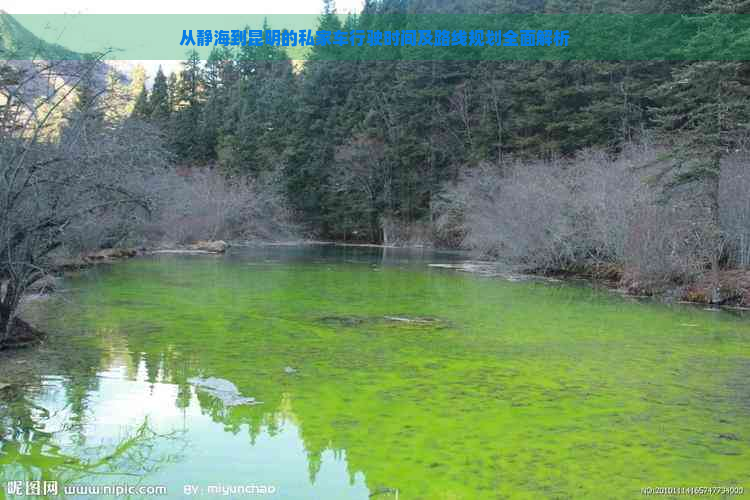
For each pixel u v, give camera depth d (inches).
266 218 1989.4
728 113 719.7
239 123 2265.0
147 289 673.0
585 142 1411.2
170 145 2110.0
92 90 463.5
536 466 230.4
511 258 1027.3
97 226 709.3
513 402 307.3
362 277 881.5
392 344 436.1
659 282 732.0
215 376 340.8
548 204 940.6
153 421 270.7
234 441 251.0
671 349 433.4
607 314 583.5
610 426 274.5
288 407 294.2
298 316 536.1
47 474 218.2
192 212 1486.2
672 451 246.2
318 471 223.6
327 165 2213.3
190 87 2581.2
